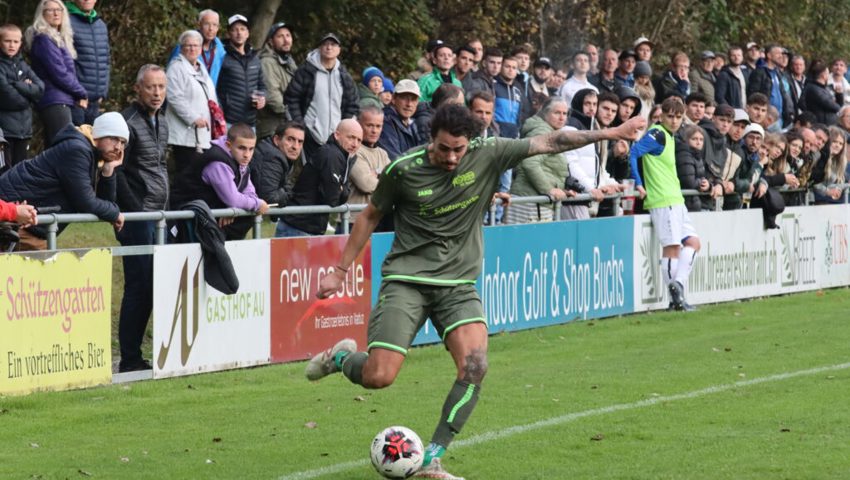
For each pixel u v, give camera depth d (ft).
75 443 64.69
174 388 80.28
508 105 128.98
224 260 84.53
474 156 57.88
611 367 88.84
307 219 95.50
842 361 91.56
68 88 98.78
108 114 80.94
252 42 179.63
